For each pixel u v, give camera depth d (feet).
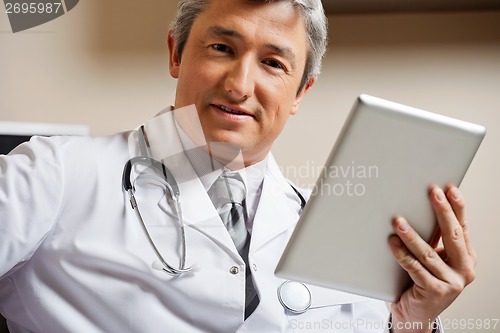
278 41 3.29
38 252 3.23
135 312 3.18
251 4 3.27
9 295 3.33
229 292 3.29
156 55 5.97
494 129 5.75
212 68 3.29
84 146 3.47
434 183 2.75
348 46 5.89
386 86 5.84
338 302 3.62
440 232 3.03
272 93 3.33
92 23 5.98
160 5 5.96
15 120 5.93
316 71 3.76
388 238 2.84
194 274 3.27
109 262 3.19
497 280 5.70
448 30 5.82
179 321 3.26
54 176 3.23
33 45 5.96
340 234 2.77
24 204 3.11
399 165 2.67
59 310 3.17
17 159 3.24
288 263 2.82
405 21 5.85
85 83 5.96
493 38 5.78
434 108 5.80
